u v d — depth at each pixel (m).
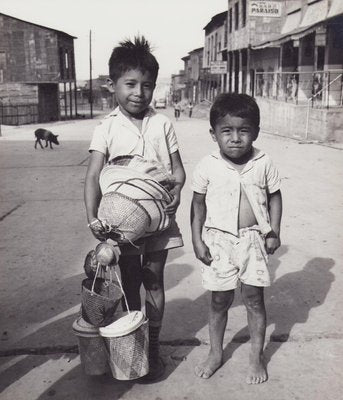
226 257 2.68
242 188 2.65
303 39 19.94
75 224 6.23
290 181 8.92
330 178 9.20
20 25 36.47
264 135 18.92
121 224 2.41
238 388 2.69
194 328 3.37
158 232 2.59
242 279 2.68
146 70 2.54
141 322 2.56
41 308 3.73
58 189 8.77
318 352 3.05
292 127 18.12
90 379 2.79
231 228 2.67
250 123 2.52
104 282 2.58
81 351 2.63
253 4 23.23
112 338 2.49
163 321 3.47
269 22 26.11
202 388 2.70
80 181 9.59
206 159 2.74
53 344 3.17
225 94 2.61
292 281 4.18
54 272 4.49
